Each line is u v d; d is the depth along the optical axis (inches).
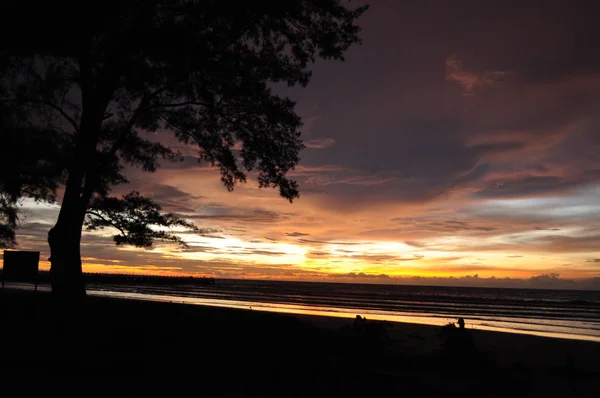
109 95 599.8
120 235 745.6
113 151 666.2
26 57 394.6
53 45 358.9
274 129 689.0
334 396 286.0
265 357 378.0
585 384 388.8
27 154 451.2
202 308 722.2
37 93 557.0
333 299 2837.1
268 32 589.0
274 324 546.3
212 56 531.8
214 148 748.6
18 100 513.7
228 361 350.6
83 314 491.8
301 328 546.6
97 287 3688.5
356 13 611.2
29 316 465.4
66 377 271.3
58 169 548.7
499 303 2972.4
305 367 356.5
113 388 257.9
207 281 7160.4
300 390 290.5
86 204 646.5
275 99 665.0
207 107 684.7
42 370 281.1
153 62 465.4
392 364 422.0
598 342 776.3
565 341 787.4
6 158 435.5
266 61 640.4
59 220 625.6
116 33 426.0
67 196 621.6
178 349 375.2
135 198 748.6
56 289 604.4
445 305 2527.1
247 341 433.7
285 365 355.3
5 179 512.4
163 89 667.4
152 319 497.7
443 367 410.6
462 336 453.4
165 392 262.8
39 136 499.5
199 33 493.0
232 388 286.8
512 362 535.2
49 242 629.3
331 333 562.6
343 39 616.7
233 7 483.2
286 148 692.7
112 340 384.5
